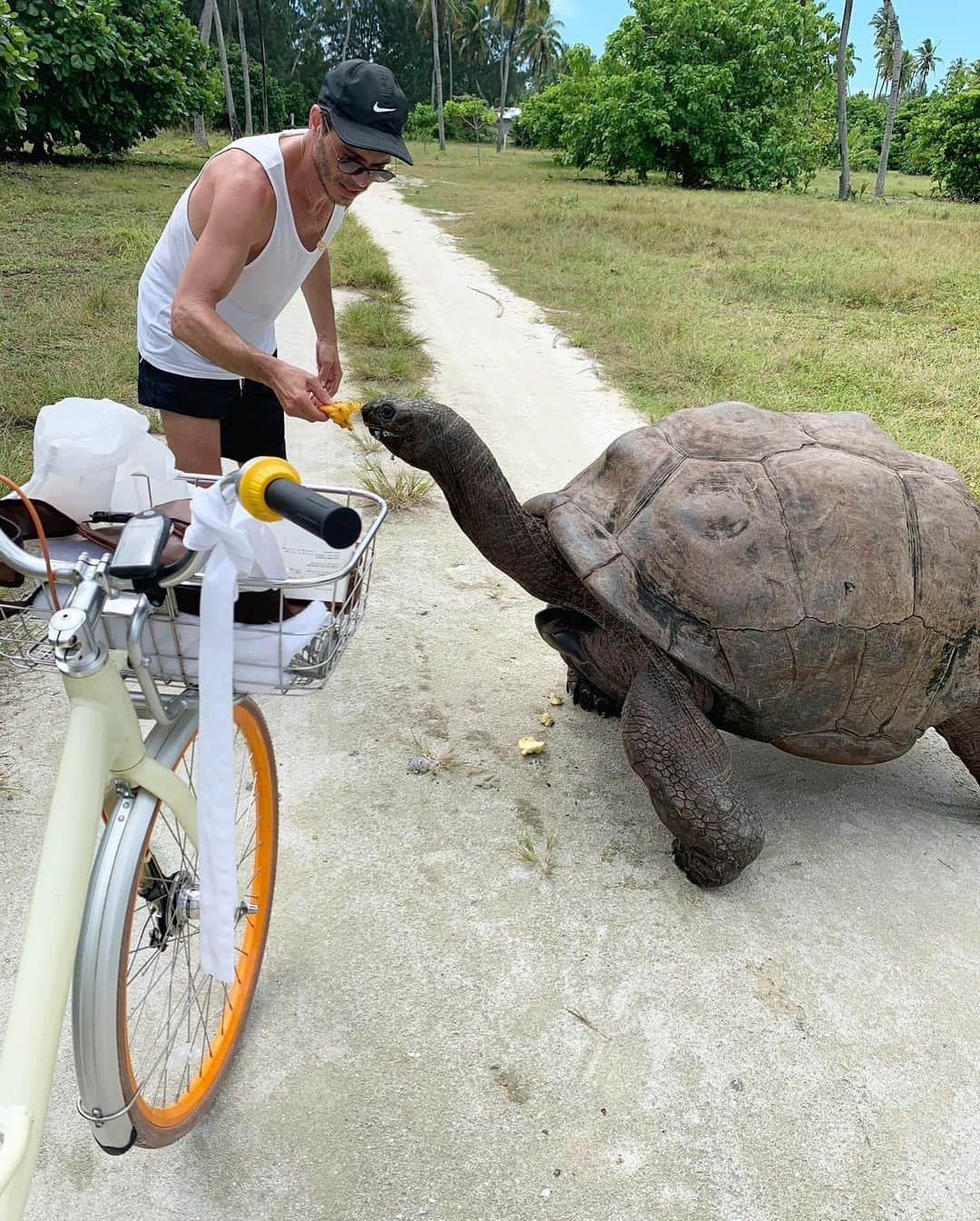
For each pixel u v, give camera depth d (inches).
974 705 106.6
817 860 108.3
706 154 985.5
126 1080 61.8
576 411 256.7
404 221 617.0
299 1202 70.9
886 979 92.9
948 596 102.9
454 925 95.3
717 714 103.1
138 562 55.9
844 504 101.5
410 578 163.2
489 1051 82.9
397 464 206.2
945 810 119.3
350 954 91.3
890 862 108.8
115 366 232.4
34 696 124.0
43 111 683.4
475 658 142.0
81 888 56.2
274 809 85.5
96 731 57.9
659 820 111.8
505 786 115.4
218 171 97.7
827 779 122.4
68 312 282.2
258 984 87.4
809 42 985.5
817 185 1240.8
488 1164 74.0
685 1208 71.9
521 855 104.3
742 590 96.8
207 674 59.2
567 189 900.0
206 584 58.1
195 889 72.4
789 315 382.6
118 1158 73.3
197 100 802.8
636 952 93.6
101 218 472.7
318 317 128.3
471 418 244.4
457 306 371.9
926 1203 73.5
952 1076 83.7
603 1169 74.2
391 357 280.4
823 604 97.5
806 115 1087.6
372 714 127.2
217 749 60.7
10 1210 50.3
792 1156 76.2
